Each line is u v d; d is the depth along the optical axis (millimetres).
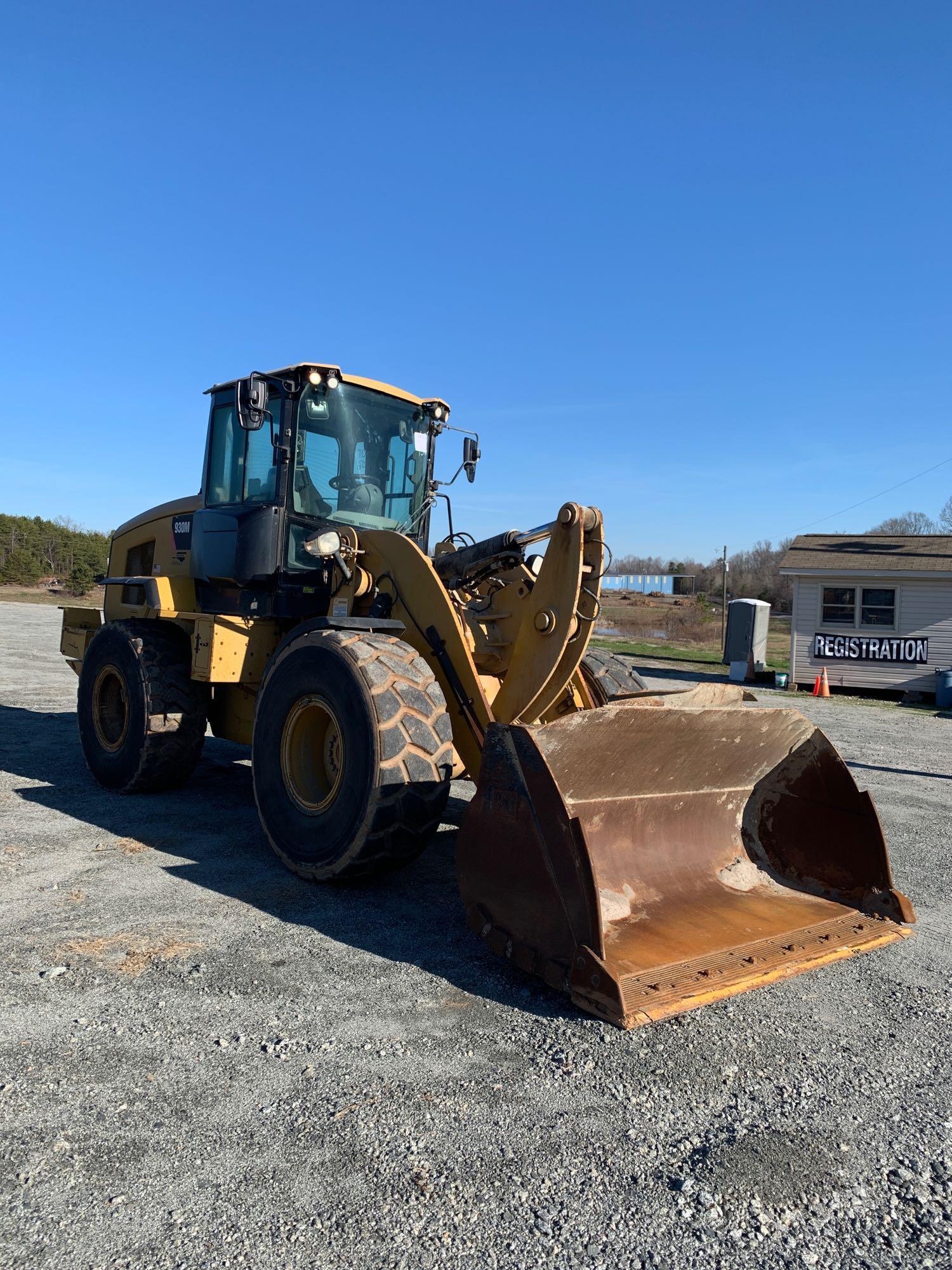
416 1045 2869
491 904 3436
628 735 3498
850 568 18312
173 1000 3104
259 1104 2494
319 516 5441
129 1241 1948
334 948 3617
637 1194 2188
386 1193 2145
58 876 4383
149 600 6215
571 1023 3070
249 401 4969
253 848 4996
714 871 4086
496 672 4672
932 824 6660
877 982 3604
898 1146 2455
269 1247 1946
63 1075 2605
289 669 4520
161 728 5863
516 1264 1930
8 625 23594
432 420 6062
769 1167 2320
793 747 4168
